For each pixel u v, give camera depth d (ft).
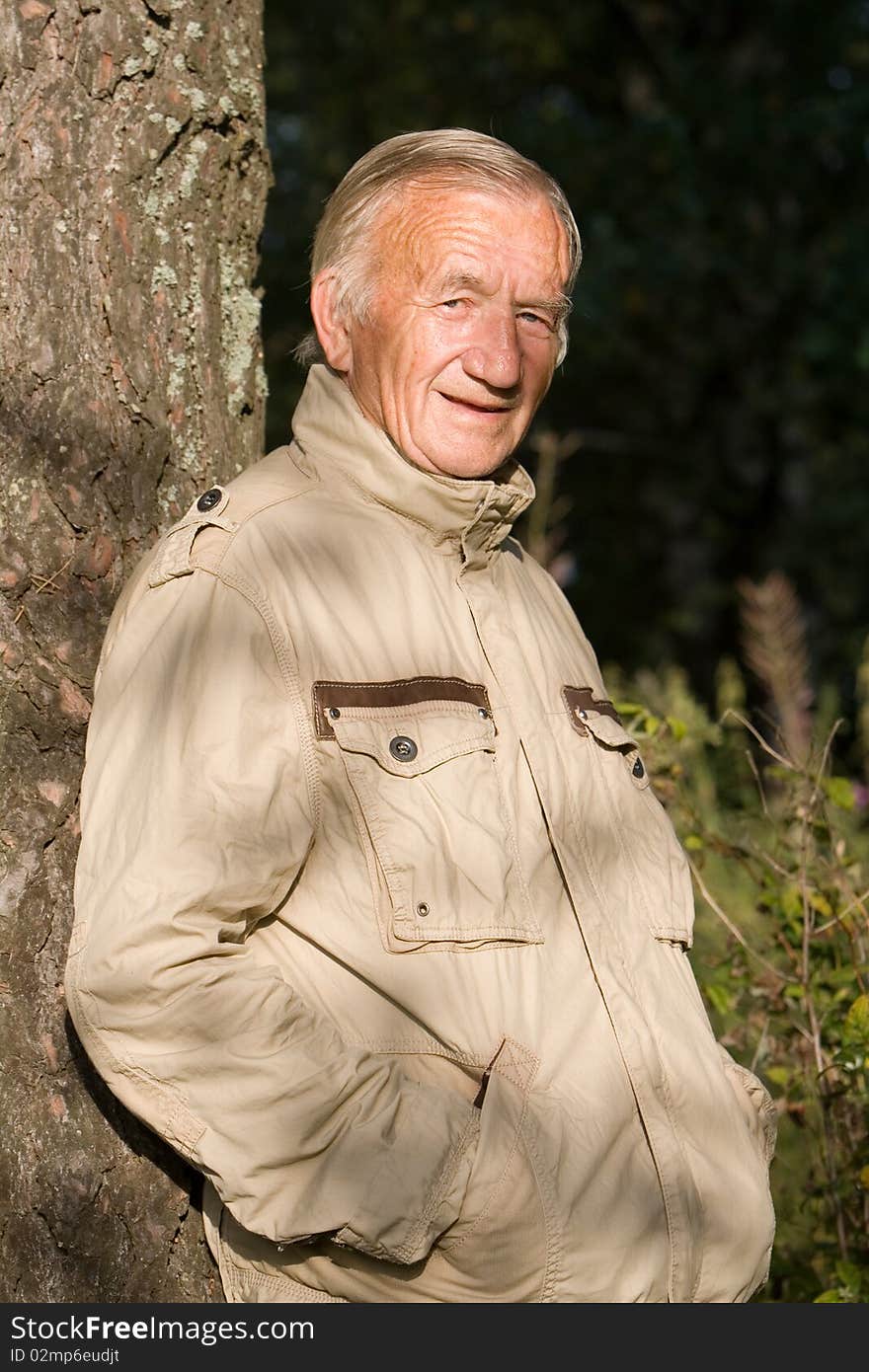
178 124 7.30
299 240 31.60
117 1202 6.47
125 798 5.75
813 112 30.48
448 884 5.91
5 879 6.45
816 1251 9.29
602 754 6.81
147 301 7.20
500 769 6.27
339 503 6.48
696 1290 6.20
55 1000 6.49
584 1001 6.12
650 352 32.99
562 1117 5.83
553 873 6.29
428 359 6.58
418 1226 5.51
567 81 35.04
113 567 6.91
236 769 5.69
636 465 34.99
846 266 30.55
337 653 6.06
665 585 35.73
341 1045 5.63
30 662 6.59
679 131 30.07
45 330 6.79
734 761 12.37
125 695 5.94
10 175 6.78
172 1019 5.52
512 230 6.66
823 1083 9.25
